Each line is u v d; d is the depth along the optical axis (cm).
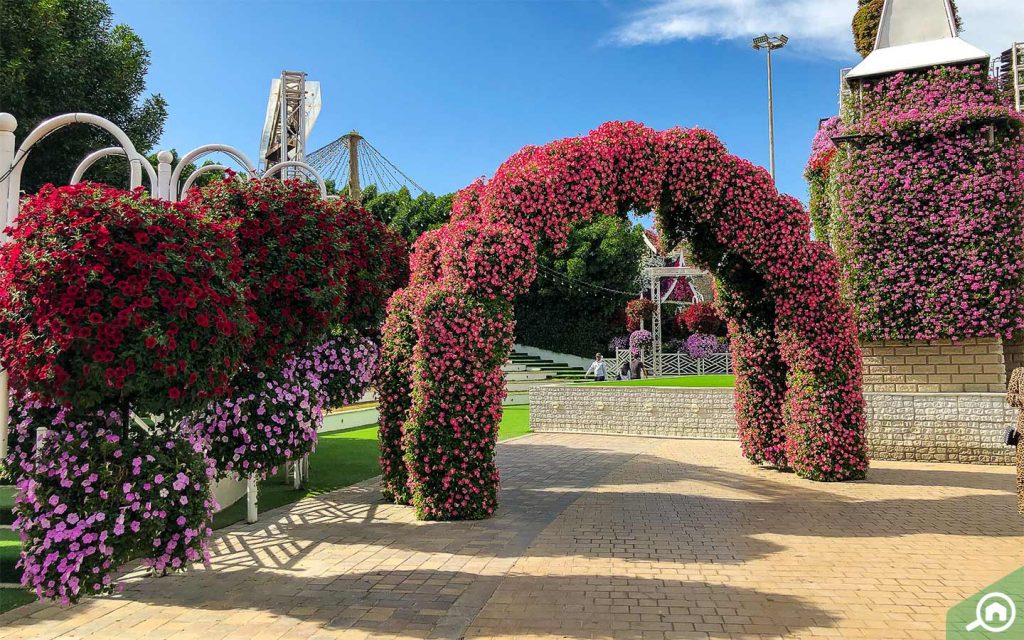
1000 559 554
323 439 1442
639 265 3266
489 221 751
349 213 755
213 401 474
